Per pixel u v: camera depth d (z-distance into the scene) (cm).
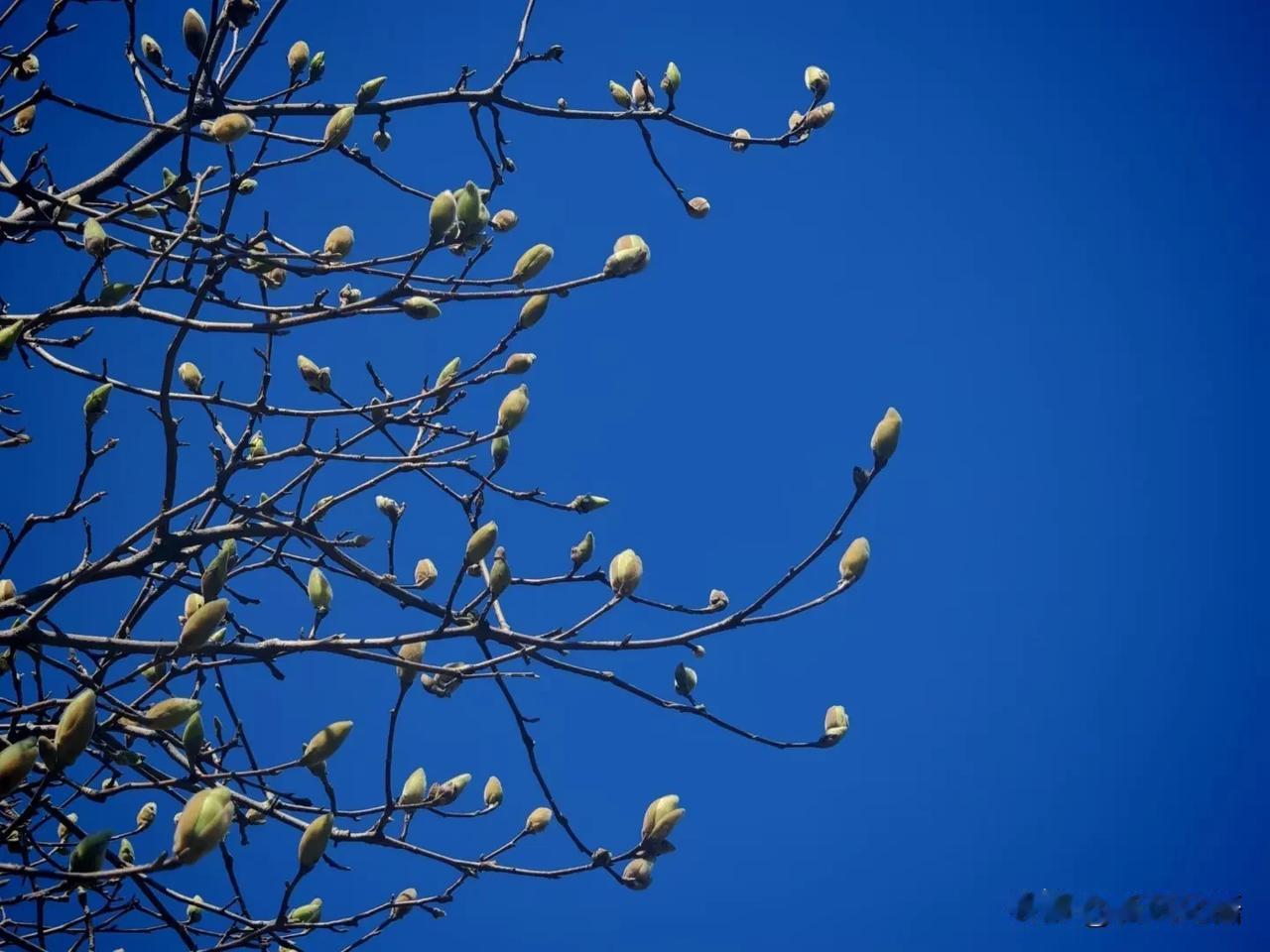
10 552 658
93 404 655
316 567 698
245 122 643
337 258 645
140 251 638
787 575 618
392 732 664
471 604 647
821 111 875
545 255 674
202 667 676
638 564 657
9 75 745
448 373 725
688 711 649
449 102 827
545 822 727
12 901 650
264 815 705
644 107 877
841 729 659
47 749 459
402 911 706
